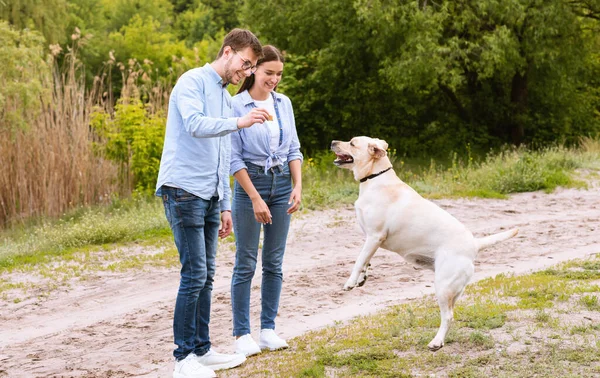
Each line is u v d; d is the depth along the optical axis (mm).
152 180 14406
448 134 23422
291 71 23516
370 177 5332
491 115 23922
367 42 20953
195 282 4695
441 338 4895
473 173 15133
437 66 19109
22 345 6227
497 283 7008
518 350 4934
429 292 7289
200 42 37500
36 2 25672
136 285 8148
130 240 10430
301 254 9406
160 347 5949
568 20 20516
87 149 13875
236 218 5203
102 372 5367
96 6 34375
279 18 22766
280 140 5176
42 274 8680
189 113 4461
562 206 12586
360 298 7203
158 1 43875
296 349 5383
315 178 15930
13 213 12680
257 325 6457
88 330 6574
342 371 4793
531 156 16078
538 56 20438
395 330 5500
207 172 4664
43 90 13742
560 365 4633
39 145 13156
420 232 5059
